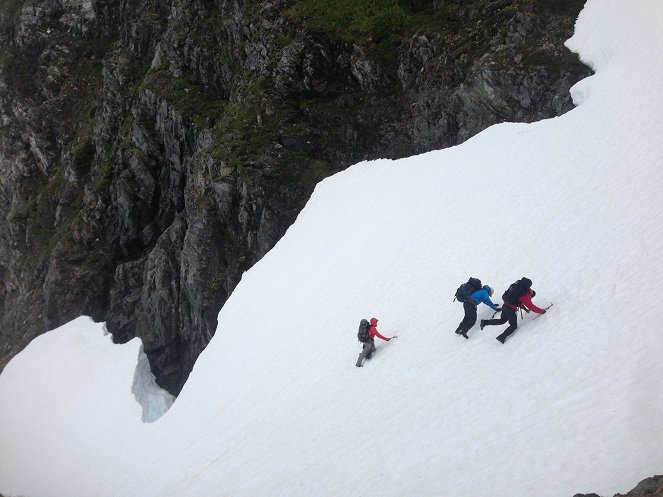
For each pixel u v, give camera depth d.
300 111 34.97
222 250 33.22
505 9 29.41
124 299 39.44
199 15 42.34
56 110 53.75
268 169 32.84
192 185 35.53
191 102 40.31
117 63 49.34
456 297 16.89
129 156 43.00
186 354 34.69
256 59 37.34
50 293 42.41
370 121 33.03
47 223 49.22
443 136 29.48
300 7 37.28
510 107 26.69
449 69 29.92
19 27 57.66
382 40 34.50
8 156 55.22
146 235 42.28
